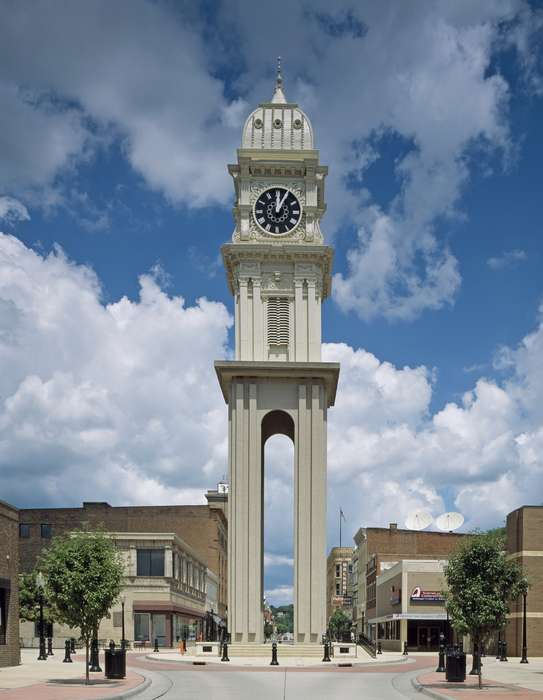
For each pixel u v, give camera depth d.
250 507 72.25
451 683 44.44
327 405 76.31
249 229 77.38
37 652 85.19
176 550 103.25
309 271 76.25
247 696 36.38
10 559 57.72
